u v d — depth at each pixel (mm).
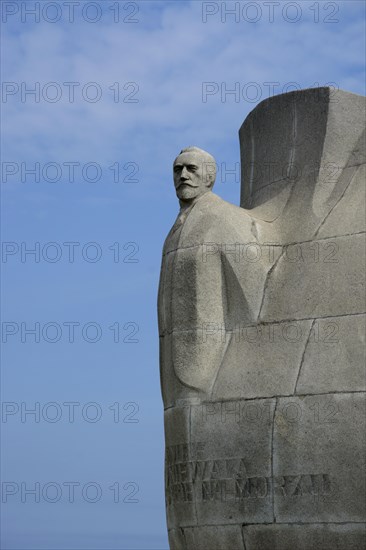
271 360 11625
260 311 11961
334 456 10938
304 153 12625
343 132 12438
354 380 11031
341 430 10953
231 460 11539
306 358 11406
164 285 12562
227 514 11492
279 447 11250
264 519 11234
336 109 12484
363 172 12148
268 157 13016
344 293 11477
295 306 11719
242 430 11516
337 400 11047
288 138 12836
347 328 11312
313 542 10961
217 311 12156
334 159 12383
